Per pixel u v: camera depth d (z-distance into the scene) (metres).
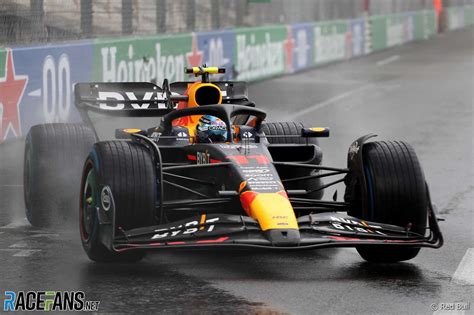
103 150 27.23
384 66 123.44
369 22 147.62
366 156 28.77
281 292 25.16
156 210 27.50
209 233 25.92
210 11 88.69
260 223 26.00
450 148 55.16
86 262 28.22
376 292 25.41
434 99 83.94
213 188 29.23
